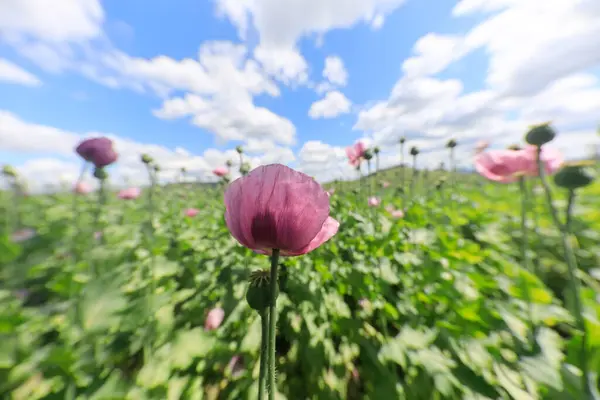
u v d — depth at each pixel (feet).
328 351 0.86
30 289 1.22
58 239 1.75
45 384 0.65
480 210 1.72
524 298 0.74
